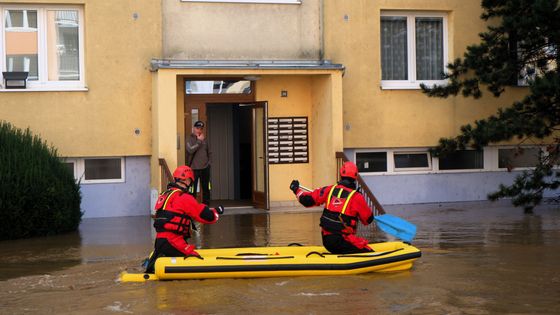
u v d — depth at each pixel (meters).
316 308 8.59
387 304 8.74
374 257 10.34
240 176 20.77
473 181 19.34
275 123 18.69
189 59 17.64
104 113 17.19
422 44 19.27
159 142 16.56
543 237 13.30
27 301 8.99
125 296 9.20
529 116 16.38
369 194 15.91
